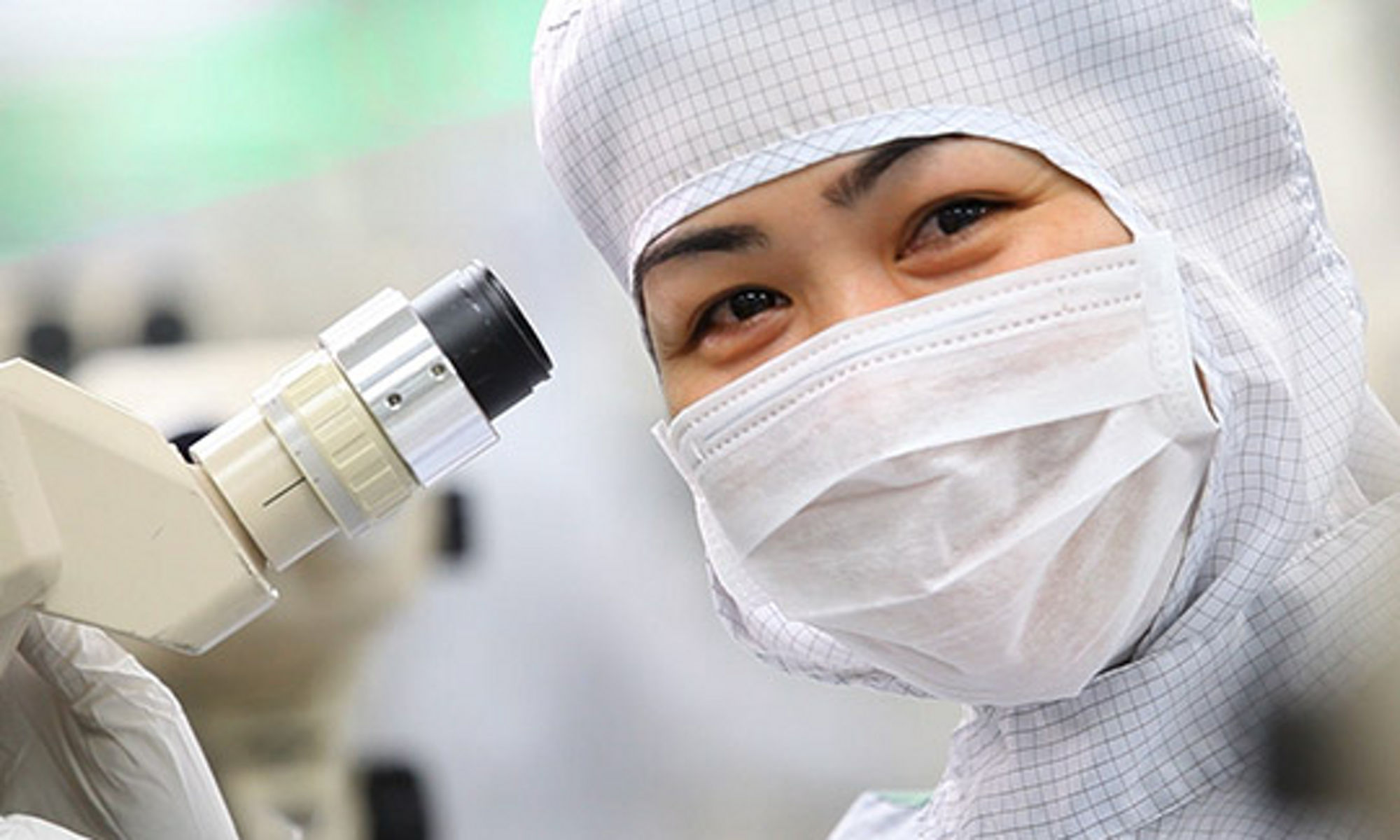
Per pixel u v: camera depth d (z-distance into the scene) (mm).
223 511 1126
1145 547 1169
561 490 2975
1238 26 1246
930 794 1491
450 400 1139
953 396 1168
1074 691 1189
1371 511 1195
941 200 1193
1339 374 1228
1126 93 1228
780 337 1236
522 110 2953
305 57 2912
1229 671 1186
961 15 1207
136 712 1188
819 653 1357
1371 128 1420
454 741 2805
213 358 2604
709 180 1208
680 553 2973
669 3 1221
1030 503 1174
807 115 1201
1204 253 1222
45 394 1077
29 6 2812
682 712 2947
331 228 2904
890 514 1184
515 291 2973
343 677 2488
